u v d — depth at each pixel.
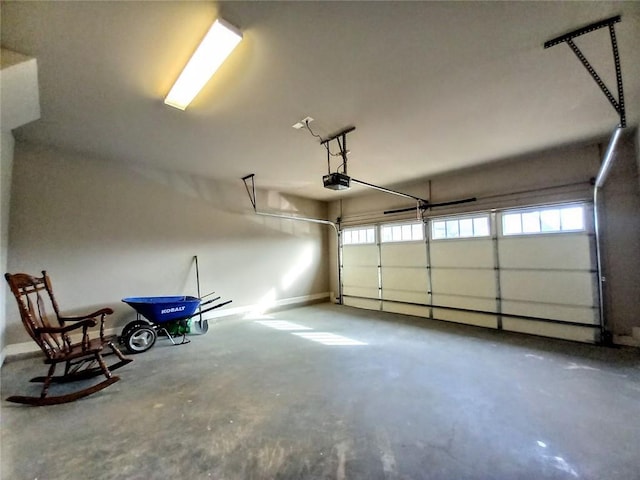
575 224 4.02
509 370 2.97
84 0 1.54
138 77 2.24
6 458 1.71
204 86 2.37
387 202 6.33
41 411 2.24
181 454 1.74
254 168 4.68
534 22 1.76
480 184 4.92
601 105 2.78
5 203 3.15
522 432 1.93
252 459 1.70
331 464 1.65
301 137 3.44
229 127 3.14
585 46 1.97
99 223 4.06
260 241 6.09
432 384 2.67
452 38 1.88
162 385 2.70
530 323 4.38
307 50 1.97
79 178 3.91
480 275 4.91
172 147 3.71
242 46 1.92
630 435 1.88
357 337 4.26
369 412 2.20
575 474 1.56
